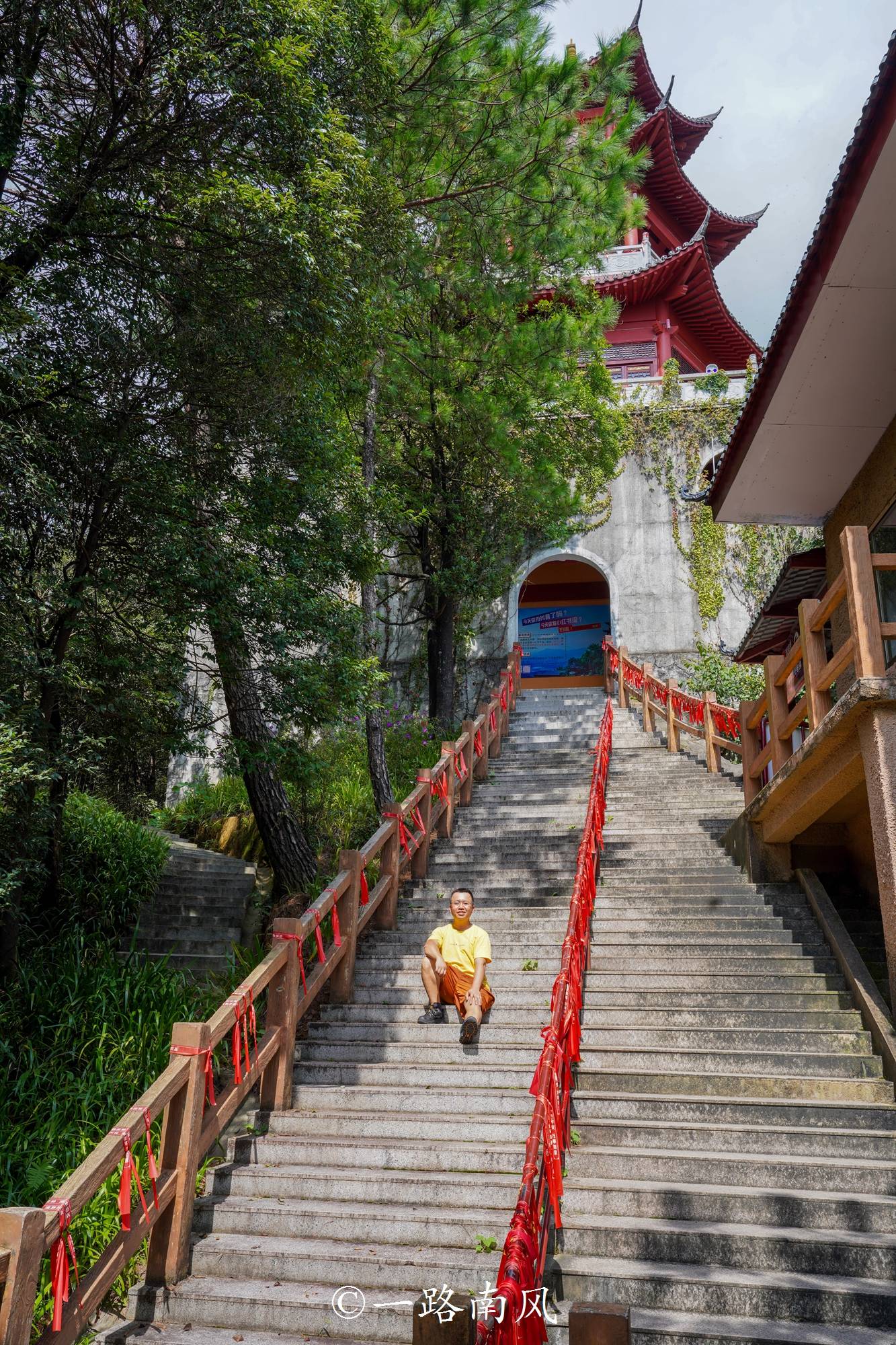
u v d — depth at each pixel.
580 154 11.55
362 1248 5.03
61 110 7.29
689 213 26.45
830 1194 5.15
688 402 20.31
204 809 16.19
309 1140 5.98
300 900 10.19
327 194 6.99
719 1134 5.68
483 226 12.13
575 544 20.12
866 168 5.63
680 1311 4.54
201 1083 5.38
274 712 8.59
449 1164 5.68
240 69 6.75
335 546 8.93
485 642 20.06
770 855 8.91
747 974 7.34
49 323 7.20
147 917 10.83
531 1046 6.75
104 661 7.96
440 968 7.24
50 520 7.43
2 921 8.17
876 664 5.91
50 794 9.19
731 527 19.72
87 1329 4.80
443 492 16.94
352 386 10.21
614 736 15.11
